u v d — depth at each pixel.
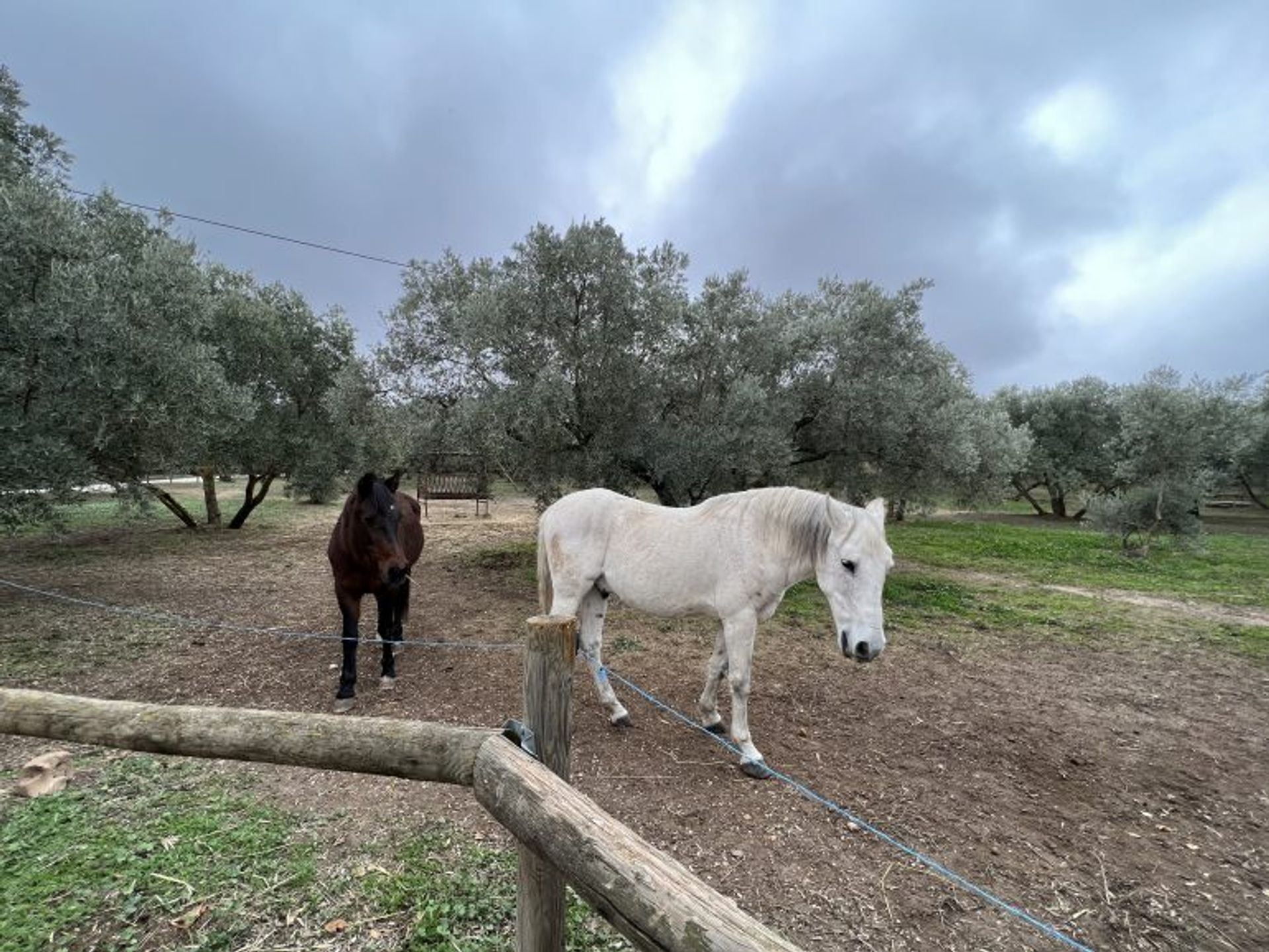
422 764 1.38
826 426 8.03
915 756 3.38
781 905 2.14
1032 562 10.39
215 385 6.36
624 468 7.07
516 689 4.05
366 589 3.80
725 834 2.54
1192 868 2.49
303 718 1.49
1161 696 4.49
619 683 4.31
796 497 3.10
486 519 13.79
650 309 6.61
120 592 6.39
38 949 1.78
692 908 0.88
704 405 7.05
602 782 2.91
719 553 3.14
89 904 1.96
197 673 4.18
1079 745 3.63
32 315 4.53
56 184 5.80
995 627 6.25
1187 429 10.54
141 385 5.16
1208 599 7.80
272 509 15.05
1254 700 4.46
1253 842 2.71
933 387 7.79
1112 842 2.66
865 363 7.65
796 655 5.11
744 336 7.17
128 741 1.55
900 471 8.52
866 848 2.50
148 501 7.60
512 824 1.18
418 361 7.43
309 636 3.83
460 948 1.84
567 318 6.60
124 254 6.38
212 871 2.15
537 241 6.51
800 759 3.27
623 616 6.04
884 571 2.83
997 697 4.35
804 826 2.63
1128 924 2.14
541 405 5.97
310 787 2.76
